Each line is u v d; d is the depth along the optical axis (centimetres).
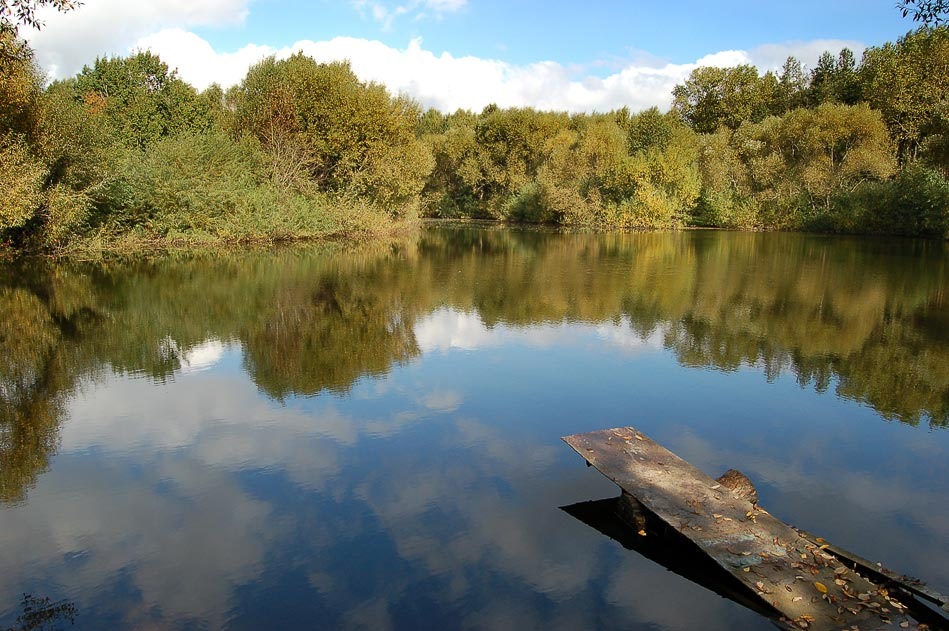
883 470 724
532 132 6006
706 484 605
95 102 4153
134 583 508
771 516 559
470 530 587
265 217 3325
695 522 540
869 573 505
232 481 684
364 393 977
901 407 934
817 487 679
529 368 1122
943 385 1037
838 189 4544
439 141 6550
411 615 470
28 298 1723
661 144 5306
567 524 599
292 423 851
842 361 1180
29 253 2562
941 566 531
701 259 2867
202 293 1831
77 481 684
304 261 2641
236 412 890
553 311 1645
